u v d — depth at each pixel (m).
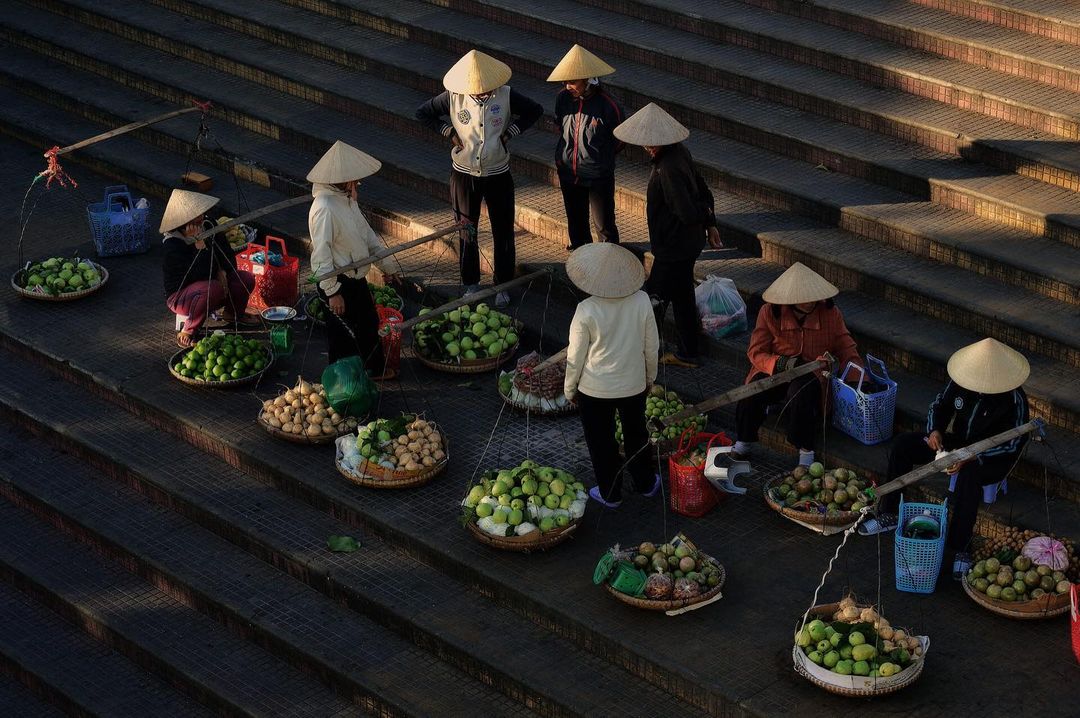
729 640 11.55
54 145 20.14
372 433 13.58
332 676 12.26
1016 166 15.22
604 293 12.25
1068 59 15.88
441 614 12.39
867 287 14.68
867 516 12.64
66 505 14.48
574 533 12.88
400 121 18.52
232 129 19.52
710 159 16.50
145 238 17.86
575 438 14.22
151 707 12.66
